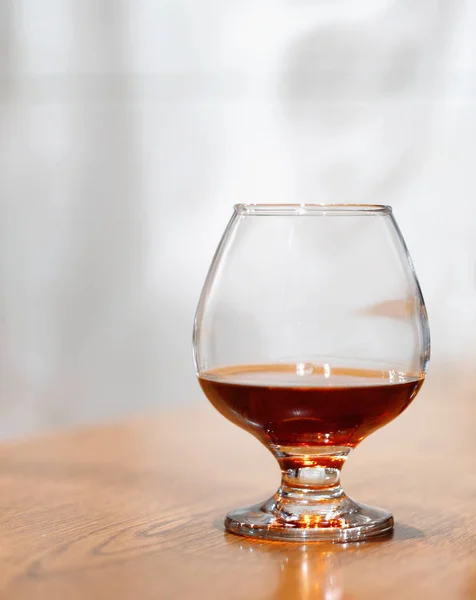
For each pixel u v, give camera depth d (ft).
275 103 10.85
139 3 10.80
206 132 10.93
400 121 10.81
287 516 2.10
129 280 11.11
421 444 3.15
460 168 10.80
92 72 10.93
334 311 2.07
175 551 1.95
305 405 2.01
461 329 10.95
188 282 11.07
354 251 2.09
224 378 2.09
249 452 3.04
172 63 10.85
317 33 10.77
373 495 2.46
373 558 1.89
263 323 2.09
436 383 4.52
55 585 1.73
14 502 2.40
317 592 1.67
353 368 2.08
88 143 11.02
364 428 2.08
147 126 10.94
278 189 10.89
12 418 11.25
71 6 10.87
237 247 2.11
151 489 2.54
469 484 2.58
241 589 1.69
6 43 10.94
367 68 10.77
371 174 10.87
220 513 2.27
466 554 1.92
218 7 10.76
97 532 2.11
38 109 11.02
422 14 10.65
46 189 11.09
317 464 2.17
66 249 11.13
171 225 11.03
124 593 1.68
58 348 11.22
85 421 11.19
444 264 10.93
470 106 10.70
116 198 11.04
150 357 11.16
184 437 3.31
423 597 1.64
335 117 10.85
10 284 11.18
